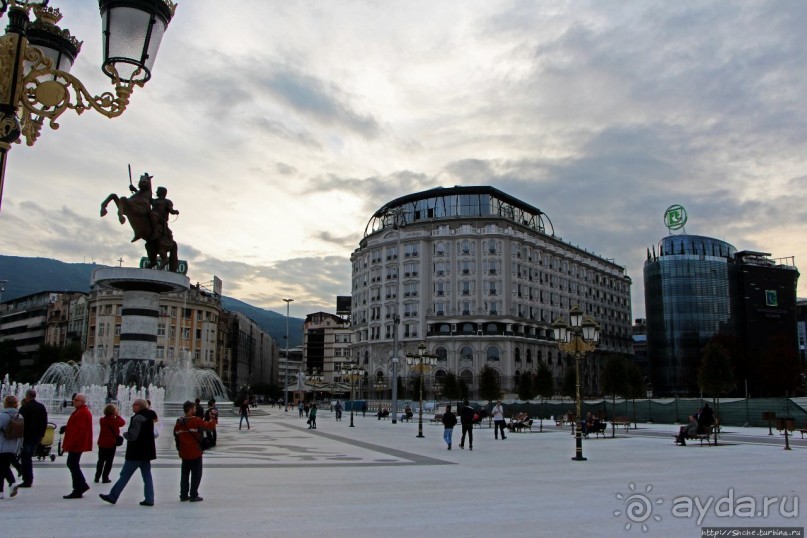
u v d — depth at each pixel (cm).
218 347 12175
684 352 13088
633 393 6009
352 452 2423
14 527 927
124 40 676
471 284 10594
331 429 4250
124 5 663
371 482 1512
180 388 5288
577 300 12625
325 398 15475
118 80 707
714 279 13362
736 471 1817
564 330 2502
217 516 1038
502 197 11400
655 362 13488
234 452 2358
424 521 1016
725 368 4491
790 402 4241
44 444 1777
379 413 6506
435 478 1611
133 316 4050
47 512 1049
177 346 10781
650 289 13825
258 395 15575
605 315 13712
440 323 10512
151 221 3988
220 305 12606
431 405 8719
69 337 11419
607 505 1201
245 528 945
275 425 4622
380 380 10962
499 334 10300
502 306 10456
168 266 4212
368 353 11331
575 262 12719
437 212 11219
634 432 3962
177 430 1205
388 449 2600
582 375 12250
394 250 11200
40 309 12619
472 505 1180
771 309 13800
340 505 1163
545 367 7906
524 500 1250
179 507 1120
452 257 10731
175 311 10850
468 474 1714
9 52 640
